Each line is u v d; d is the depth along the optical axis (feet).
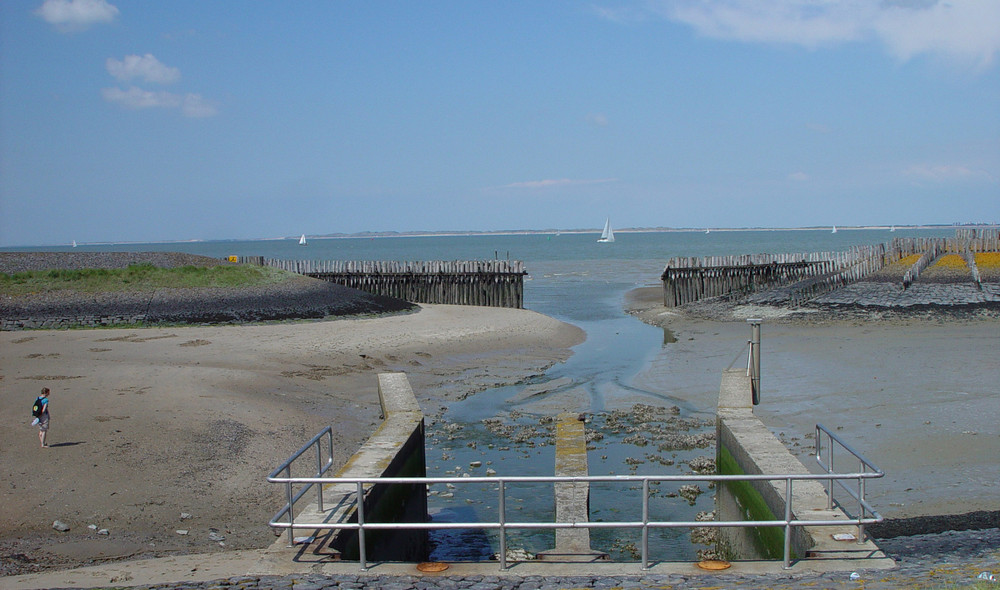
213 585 26.23
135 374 67.87
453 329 110.01
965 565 28.37
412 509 43.09
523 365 92.38
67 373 67.21
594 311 156.04
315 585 25.68
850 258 144.05
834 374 79.66
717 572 26.21
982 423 58.44
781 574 25.73
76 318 103.19
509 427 64.34
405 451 42.06
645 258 393.91
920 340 99.25
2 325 98.43
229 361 80.07
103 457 45.85
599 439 60.23
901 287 127.13
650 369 89.20
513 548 41.01
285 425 57.52
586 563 27.43
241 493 43.55
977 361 83.41
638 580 25.79
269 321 111.75
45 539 35.63
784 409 65.67
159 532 37.40
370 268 150.41
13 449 45.96
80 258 126.62
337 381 76.69
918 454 51.55
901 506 42.09
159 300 110.83
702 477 26.05
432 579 26.16
